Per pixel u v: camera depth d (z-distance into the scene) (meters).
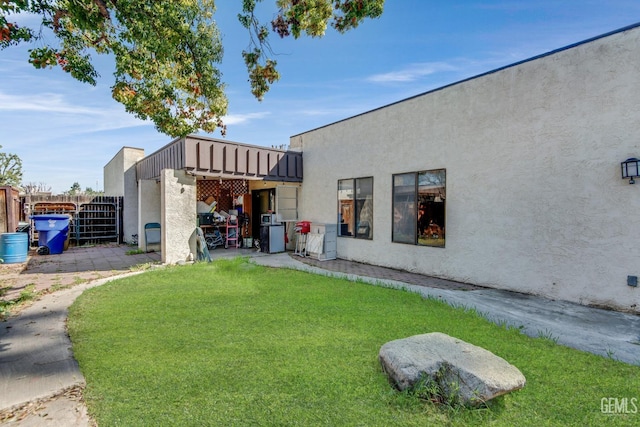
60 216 10.27
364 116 8.64
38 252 10.03
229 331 3.53
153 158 10.97
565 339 3.54
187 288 5.51
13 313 4.22
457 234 6.57
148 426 1.97
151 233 10.64
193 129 7.43
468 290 5.86
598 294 4.77
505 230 5.82
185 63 6.15
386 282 6.28
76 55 5.27
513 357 2.97
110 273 7.01
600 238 4.76
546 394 2.36
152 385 2.44
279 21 5.88
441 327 3.73
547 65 5.29
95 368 2.71
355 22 5.48
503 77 5.84
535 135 5.43
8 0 3.73
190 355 2.94
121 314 4.12
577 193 4.99
